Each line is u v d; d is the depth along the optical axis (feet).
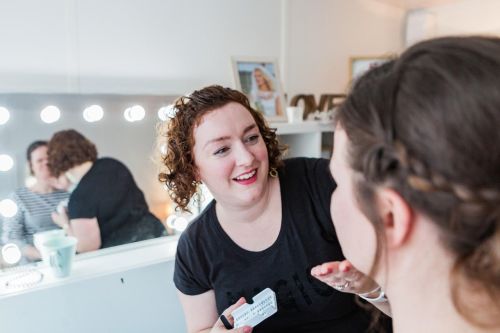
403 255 1.07
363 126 1.00
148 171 4.19
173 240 4.41
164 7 4.23
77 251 3.87
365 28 6.09
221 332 2.64
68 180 3.77
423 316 1.08
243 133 2.72
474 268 0.95
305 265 2.85
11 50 3.47
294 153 5.13
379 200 1.03
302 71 5.49
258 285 2.91
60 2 3.64
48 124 3.63
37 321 3.47
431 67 0.90
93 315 3.73
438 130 0.85
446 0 6.04
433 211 0.93
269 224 2.87
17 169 3.52
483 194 0.85
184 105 2.82
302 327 3.02
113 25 3.94
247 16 4.86
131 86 4.11
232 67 4.52
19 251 3.59
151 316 4.06
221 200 2.84
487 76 0.84
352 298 2.97
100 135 3.90
